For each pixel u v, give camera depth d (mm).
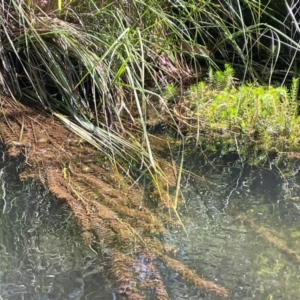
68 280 1008
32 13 1629
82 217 1156
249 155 1493
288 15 1979
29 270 1037
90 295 968
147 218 1163
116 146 1450
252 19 2037
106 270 1024
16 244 1111
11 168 1366
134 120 1606
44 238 1127
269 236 1146
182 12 1865
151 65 1789
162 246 1092
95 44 1666
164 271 1021
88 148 1444
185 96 1771
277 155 1495
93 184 1277
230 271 1038
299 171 1421
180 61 1962
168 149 1497
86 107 1610
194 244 1108
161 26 1878
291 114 1624
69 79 1641
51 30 1605
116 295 965
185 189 1314
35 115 1573
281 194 1316
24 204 1235
